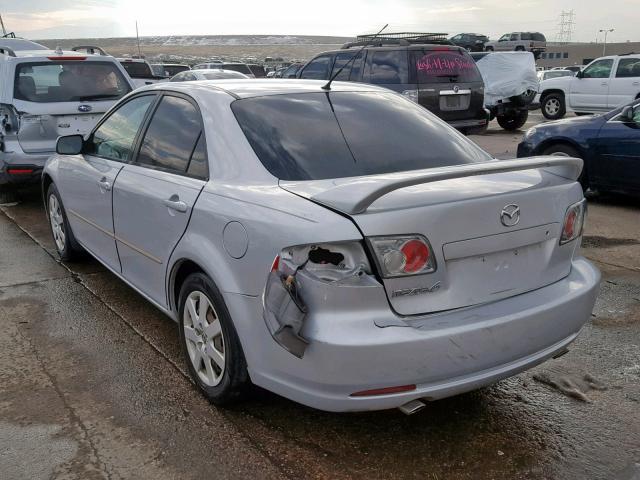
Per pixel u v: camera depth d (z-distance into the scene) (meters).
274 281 2.52
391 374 2.41
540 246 2.87
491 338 2.55
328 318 2.41
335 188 2.62
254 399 3.16
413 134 3.56
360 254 2.42
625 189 7.61
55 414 3.16
